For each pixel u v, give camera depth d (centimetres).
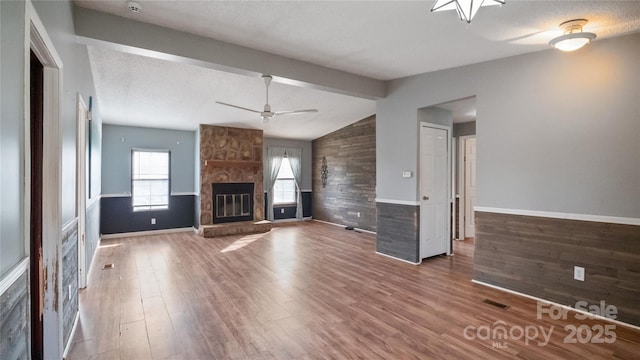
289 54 387
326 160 890
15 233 131
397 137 496
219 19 300
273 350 240
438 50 361
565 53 319
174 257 511
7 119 122
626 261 282
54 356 213
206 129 725
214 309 312
